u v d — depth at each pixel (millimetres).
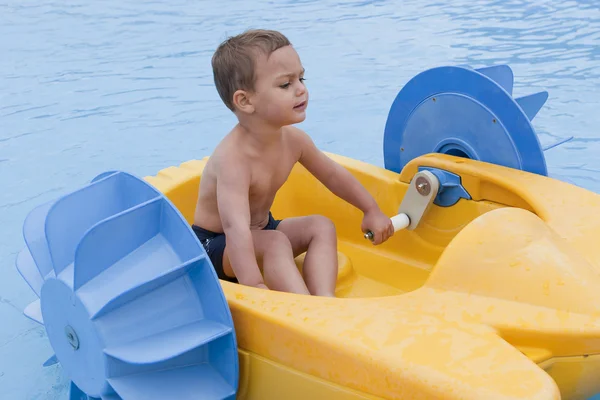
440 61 3752
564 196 1606
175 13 5000
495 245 1334
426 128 1958
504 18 4410
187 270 1326
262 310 1321
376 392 1177
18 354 1820
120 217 1311
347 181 1806
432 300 1316
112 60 4078
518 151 1766
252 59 1567
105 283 1325
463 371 1115
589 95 3186
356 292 1812
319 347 1236
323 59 3912
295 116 1596
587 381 1240
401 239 1942
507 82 2018
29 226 1562
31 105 3490
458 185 1790
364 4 4992
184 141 3025
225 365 1334
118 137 3092
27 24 4879
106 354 1272
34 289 1579
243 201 1609
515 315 1247
